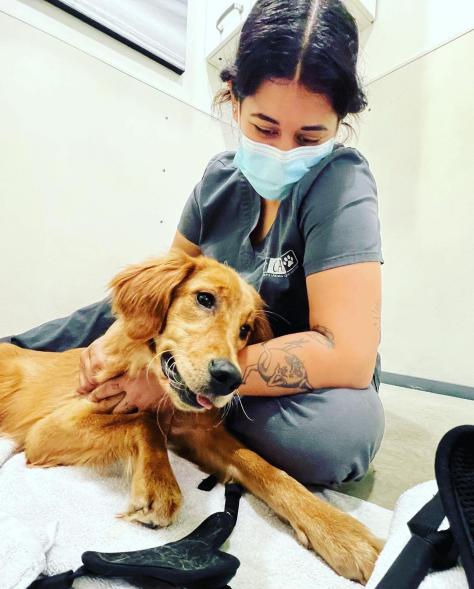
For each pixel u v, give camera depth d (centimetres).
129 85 210
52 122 186
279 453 91
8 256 175
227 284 101
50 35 184
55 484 82
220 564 56
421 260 223
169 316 100
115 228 208
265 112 96
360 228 94
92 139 198
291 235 108
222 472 93
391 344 236
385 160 244
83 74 195
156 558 55
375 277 93
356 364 87
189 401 89
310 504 74
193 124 237
